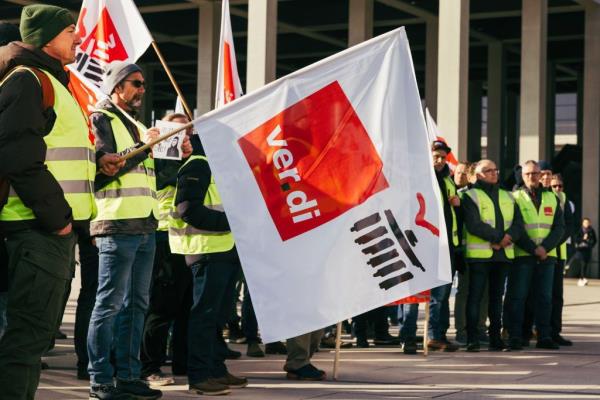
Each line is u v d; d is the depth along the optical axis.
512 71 54.81
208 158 7.61
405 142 7.89
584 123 39.25
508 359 12.41
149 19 42.53
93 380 8.20
